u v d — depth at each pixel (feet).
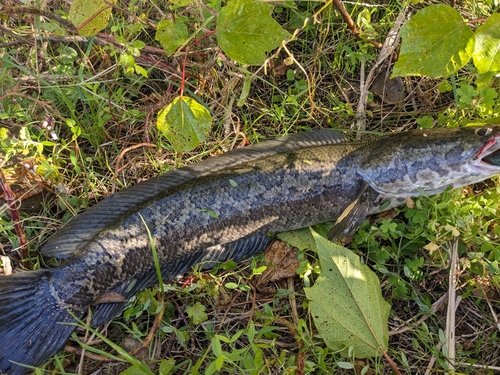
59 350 1.77
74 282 1.78
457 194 2.03
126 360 1.65
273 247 2.06
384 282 1.98
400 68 1.75
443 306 1.93
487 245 1.90
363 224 2.03
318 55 2.31
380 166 2.02
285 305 1.93
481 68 1.71
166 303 1.91
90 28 1.88
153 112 2.23
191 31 2.22
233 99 2.19
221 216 1.94
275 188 1.99
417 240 1.99
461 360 1.82
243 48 1.75
